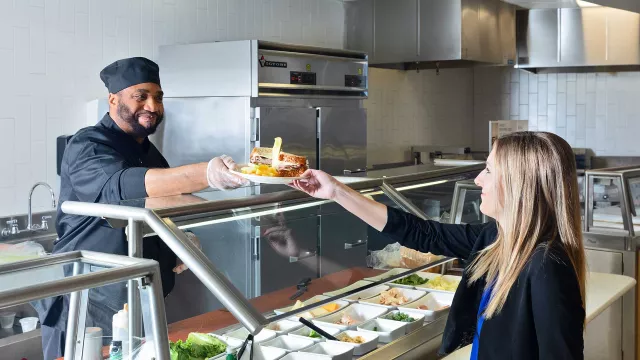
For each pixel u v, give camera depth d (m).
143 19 4.57
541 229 1.89
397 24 6.11
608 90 7.31
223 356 2.00
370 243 2.72
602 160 7.34
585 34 7.00
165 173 2.42
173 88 4.64
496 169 2.00
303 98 4.75
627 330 4.09
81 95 4.26
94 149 2.86
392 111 6.84
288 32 5.69
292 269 2.32
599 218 4.48
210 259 2.01
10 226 3.83
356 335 2.40
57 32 4.11
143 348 1.65
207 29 4.99
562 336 1.76
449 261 3.06
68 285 1.42
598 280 3.65
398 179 2.93
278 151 2.22
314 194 2.44
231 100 4.37
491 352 1.89
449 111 7.70
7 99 3.90
